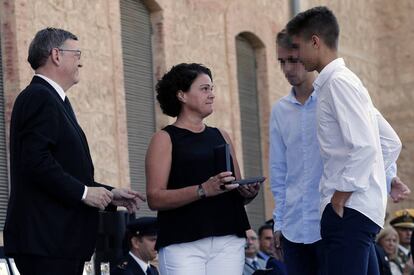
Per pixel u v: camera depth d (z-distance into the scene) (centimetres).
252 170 1906
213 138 805
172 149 790
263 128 1945
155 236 1173
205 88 803
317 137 761
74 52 797
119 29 1550
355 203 730
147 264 1179
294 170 848
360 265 733
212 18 1789
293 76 837
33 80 791
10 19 1346
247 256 1446
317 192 836
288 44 832
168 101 808
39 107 761
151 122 1658
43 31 797
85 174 781
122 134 1534
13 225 765
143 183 1625
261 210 1934
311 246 845
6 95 1343
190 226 781
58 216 760
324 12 769
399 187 854
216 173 785
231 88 1817
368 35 2334
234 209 795
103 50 1510
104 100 1503
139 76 1634
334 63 752
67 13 1442
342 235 733
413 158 2314
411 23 2344
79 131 788
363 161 720
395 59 2352
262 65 1952
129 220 1217
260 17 1936
